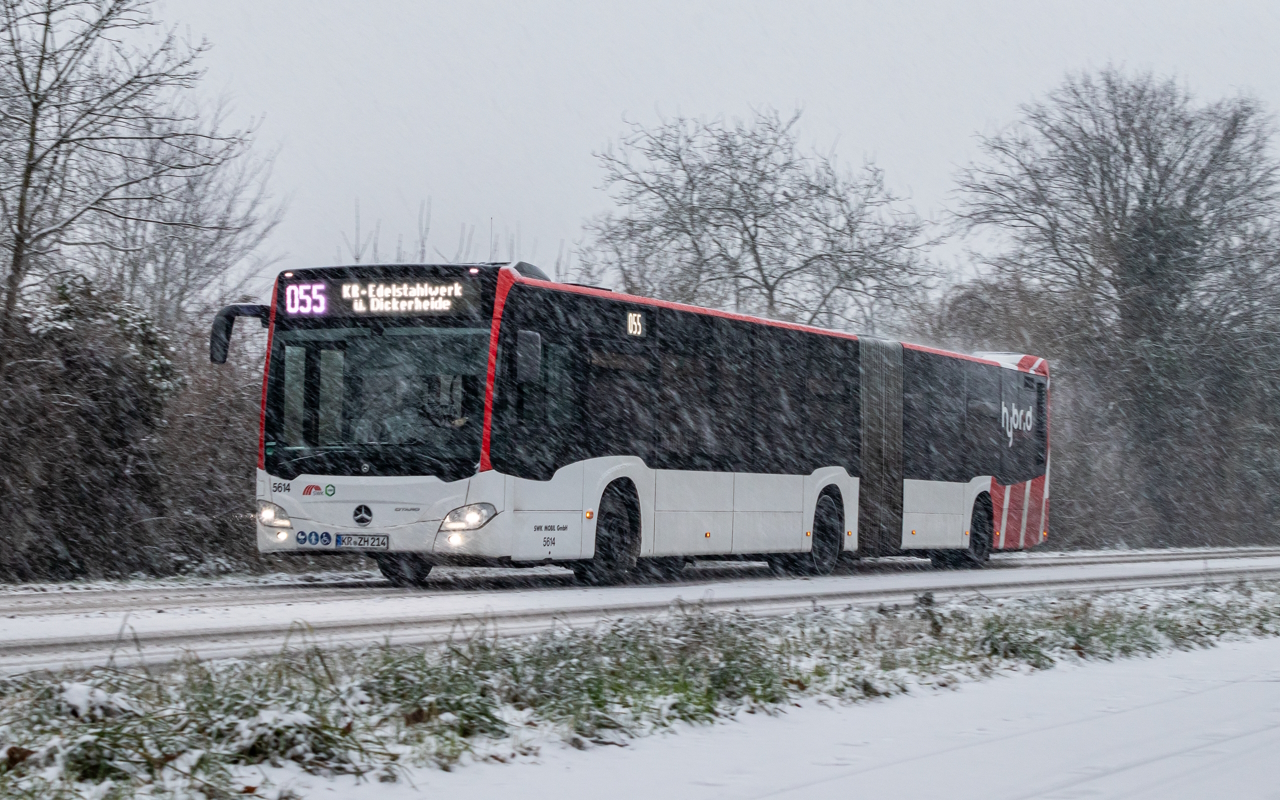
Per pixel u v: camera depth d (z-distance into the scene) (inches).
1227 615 549.3
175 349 815.1
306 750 211.8
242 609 489.1
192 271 1125.1
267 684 255.3
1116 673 388.8
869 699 319.9
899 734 275.0
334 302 625.9
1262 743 268.5
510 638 376.8
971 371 970.7
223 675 278.4
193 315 925.2
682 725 272.1
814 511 800.9
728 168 1401.3
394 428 610.9
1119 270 1619.1
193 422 807.7
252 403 829.2
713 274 1397.6
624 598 576.7
